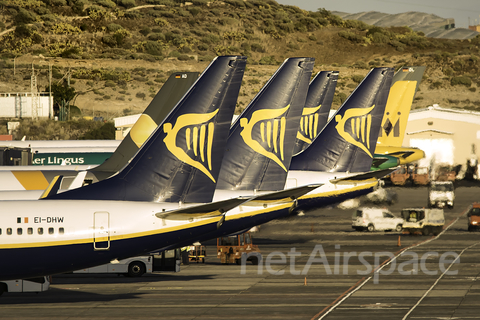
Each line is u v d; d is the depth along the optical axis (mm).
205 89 101250
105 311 98500
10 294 113438
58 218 94438
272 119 131000
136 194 98812
